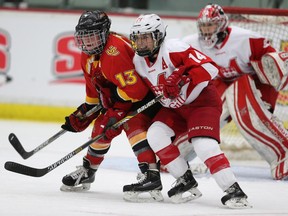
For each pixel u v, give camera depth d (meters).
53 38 33.56
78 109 16.97
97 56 15.84
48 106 33.84
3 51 34.09
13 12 33.81
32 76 33.91
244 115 20.42
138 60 15.52
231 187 14.91
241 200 14.88
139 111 15.49
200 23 20.08
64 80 33.59
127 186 15.58
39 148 16.91
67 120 16.89
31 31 33.72
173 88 14.91
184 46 15.38
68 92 33.62
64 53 33.50
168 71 15.39
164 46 15.41
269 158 20.34
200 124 15.15
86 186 16.94
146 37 15.01
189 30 32.53
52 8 35.59
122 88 15.53
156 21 15.13
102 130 16.06
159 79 15.48
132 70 15.51
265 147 20.34
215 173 14.94
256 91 20.45
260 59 20.39
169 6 35.00
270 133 20.25
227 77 21.03
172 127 15.69
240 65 20.67
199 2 34.78
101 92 16.19
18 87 34.12
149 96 16.11
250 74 20.89
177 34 32.62
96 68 15.89
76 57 33.38
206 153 15.01
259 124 20.31
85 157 16.81
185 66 15.09
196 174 20.42
